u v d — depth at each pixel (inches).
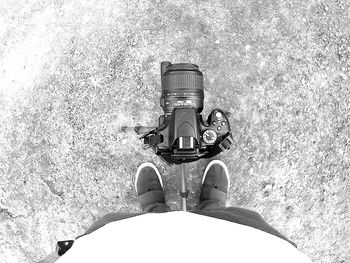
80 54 89.3
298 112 89.7
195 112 64.0
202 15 89.1
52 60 89.7
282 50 89.7
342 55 91.0
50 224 90.0
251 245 44.6
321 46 90.4
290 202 90.4
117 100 88.7
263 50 89.3
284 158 89.7
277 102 89.4
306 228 91.0
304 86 89.7
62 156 89.4
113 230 46.9
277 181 89.9
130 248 43.5
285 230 90.7
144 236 44.6
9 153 90.1
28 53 89.9
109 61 89.0
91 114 88.9
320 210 91.0
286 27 89.9
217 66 88.7
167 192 89.7
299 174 90.1
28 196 90.1
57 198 89.7
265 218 90.4
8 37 90.0
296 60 89.7
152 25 89.0
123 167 89.0
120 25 89.2
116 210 89.6
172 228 45.2
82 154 89.2
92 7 89.3
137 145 88.7
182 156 65.3
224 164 87.6
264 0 89.8
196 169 89.7
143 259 42.1
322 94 90.2
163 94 67.1
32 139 89.7
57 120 89.4
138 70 88.7
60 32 89.5
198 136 64.2
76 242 49.4
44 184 89.8
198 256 42.2
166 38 88.9
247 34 89.4
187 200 89.7
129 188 89.4
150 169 87.4
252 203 90.0
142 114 88.7
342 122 90.7
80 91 89.0
